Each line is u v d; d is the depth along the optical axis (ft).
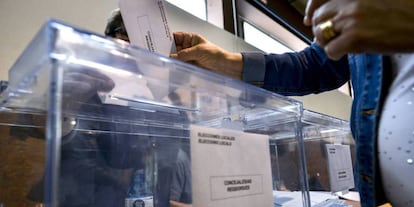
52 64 0.70
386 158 1.39
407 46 0.80
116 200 1.45
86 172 1.29
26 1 2.59
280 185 1.56
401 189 1.34
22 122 1.10
